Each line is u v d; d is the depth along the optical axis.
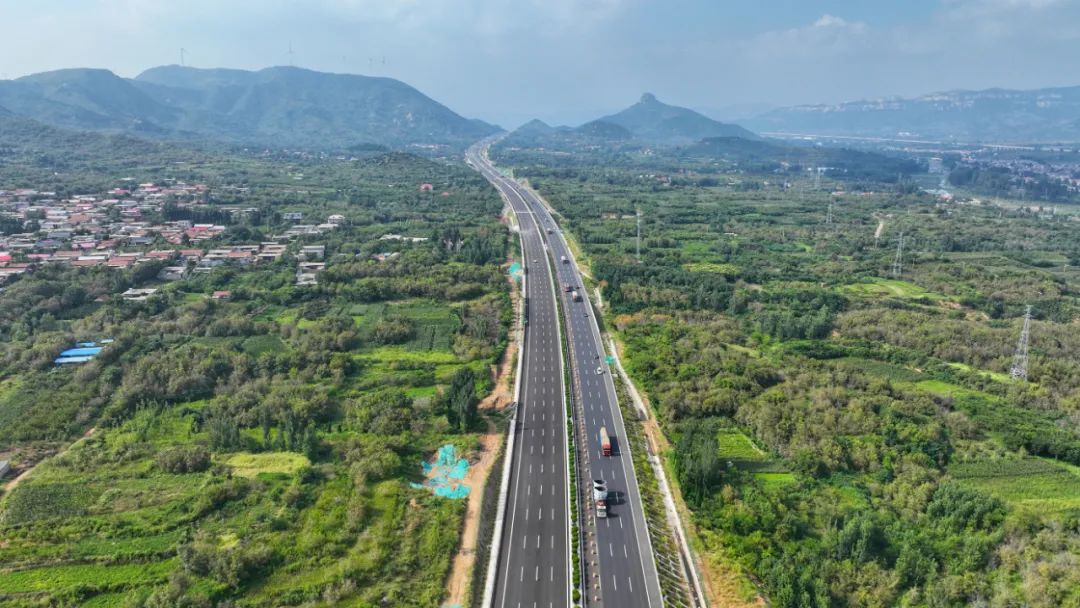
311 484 145.62
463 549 127.06
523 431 174.88
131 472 148.38
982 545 122.62
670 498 146.00
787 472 154.62
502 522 136.12
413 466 156.25
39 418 168.12
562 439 170.50
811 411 175.38
